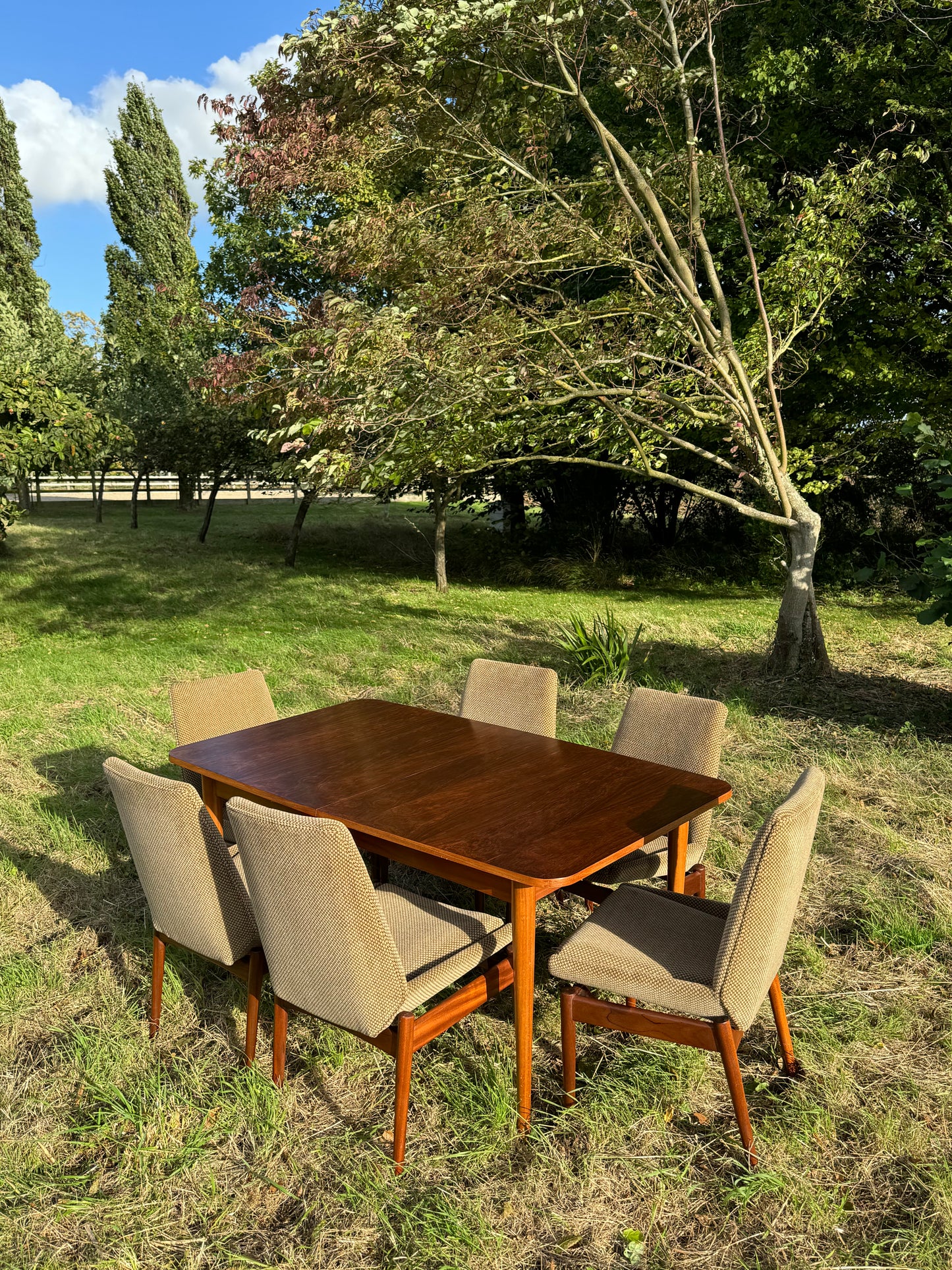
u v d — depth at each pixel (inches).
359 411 232.7
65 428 420.5
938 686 284.2
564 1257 82.3
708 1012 92.7
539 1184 89.9
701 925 108.1
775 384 323.9
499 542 647.1
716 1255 82.4
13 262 1240.8
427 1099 102.9
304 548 731.4
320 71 261.6
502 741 144.7
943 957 130.1
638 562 613.3
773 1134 95.9
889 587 506.0
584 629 306.2
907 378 416.2
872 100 370.3
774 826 87.0
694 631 391.9
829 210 295.6
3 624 413.7
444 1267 79.7
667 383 287.3
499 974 103.6
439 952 103.3
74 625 413.1
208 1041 114.5
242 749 140.3
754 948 90.0
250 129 290.5
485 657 336.8
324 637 380.5
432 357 232.5
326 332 244.2
